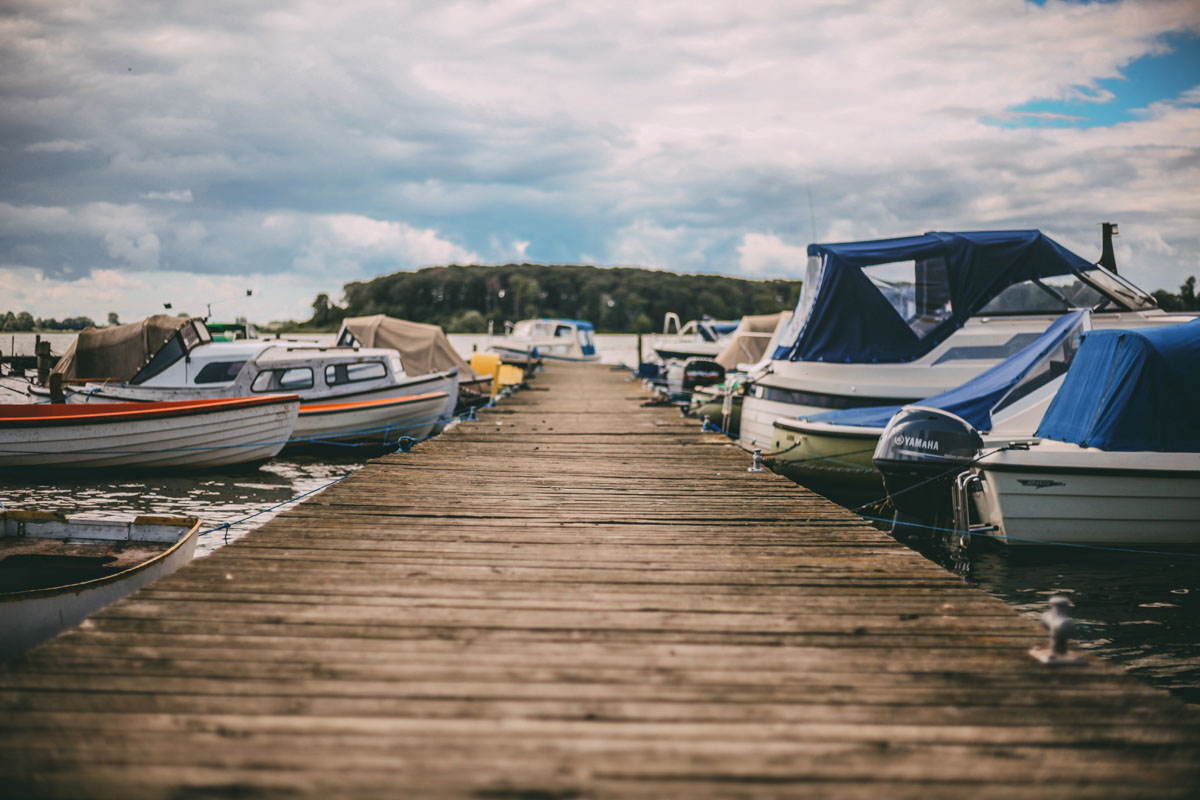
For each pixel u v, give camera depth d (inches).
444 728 111.9
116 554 241.1
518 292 4909.0
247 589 168.6
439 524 233.8
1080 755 108.1
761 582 182.7
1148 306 438.6
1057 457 277.4
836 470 361.4
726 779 101.0
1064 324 343.6
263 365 568.4
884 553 208.4
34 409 496.7
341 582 175.3
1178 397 277.4
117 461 467.5
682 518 246.7
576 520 241.8
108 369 565.9
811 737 111.6
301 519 236.8
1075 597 260.8
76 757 102.5
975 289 436.5
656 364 981.2
